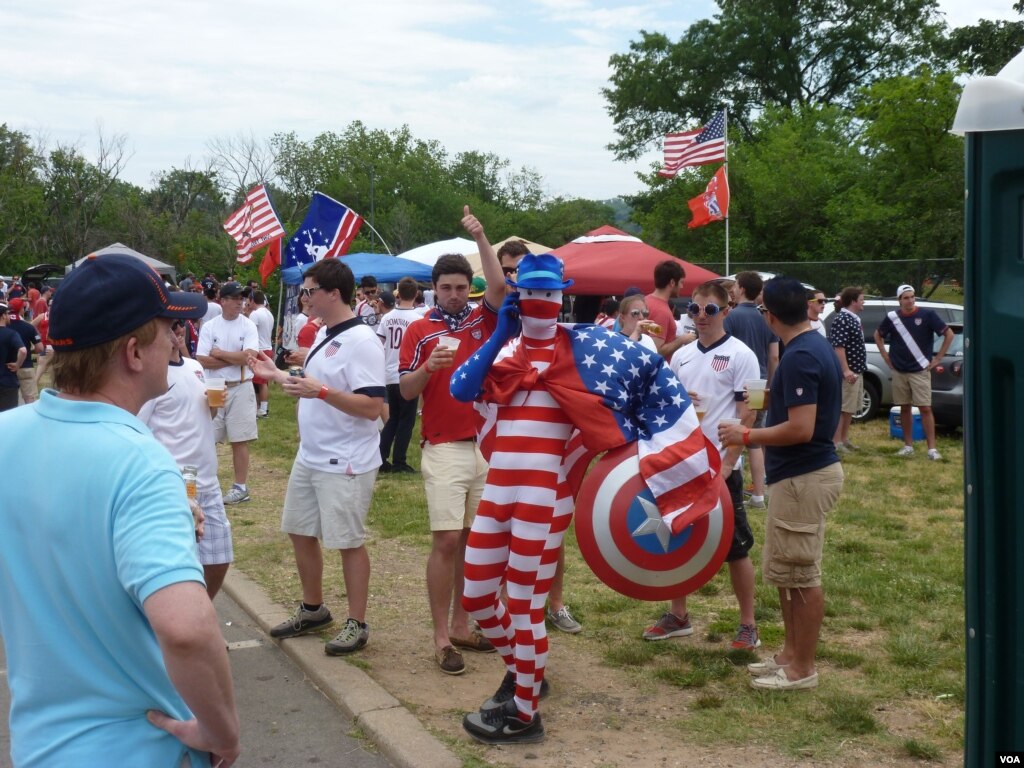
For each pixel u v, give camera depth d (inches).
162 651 65.0
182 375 182.7
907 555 276.8
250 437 353.1
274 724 171.9
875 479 394.3
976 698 91.3
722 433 176.9
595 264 499.5
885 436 508.1
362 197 2866.6
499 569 159.6
